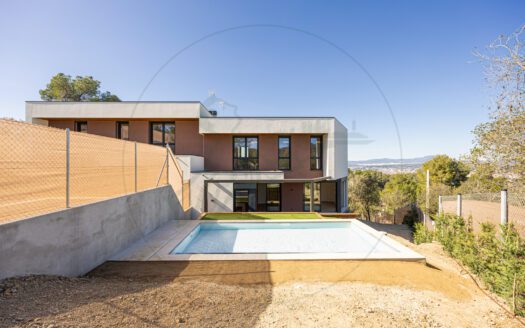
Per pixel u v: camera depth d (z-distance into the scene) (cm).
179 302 291
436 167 2223
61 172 354
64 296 269
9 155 277
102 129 1218
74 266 357
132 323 237
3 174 269
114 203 468
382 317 284
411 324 274
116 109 1164
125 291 308
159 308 273
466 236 539
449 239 589
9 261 263
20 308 226
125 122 1240
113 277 367
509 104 581
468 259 471
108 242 448
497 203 627
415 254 482
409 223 1440
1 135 269
